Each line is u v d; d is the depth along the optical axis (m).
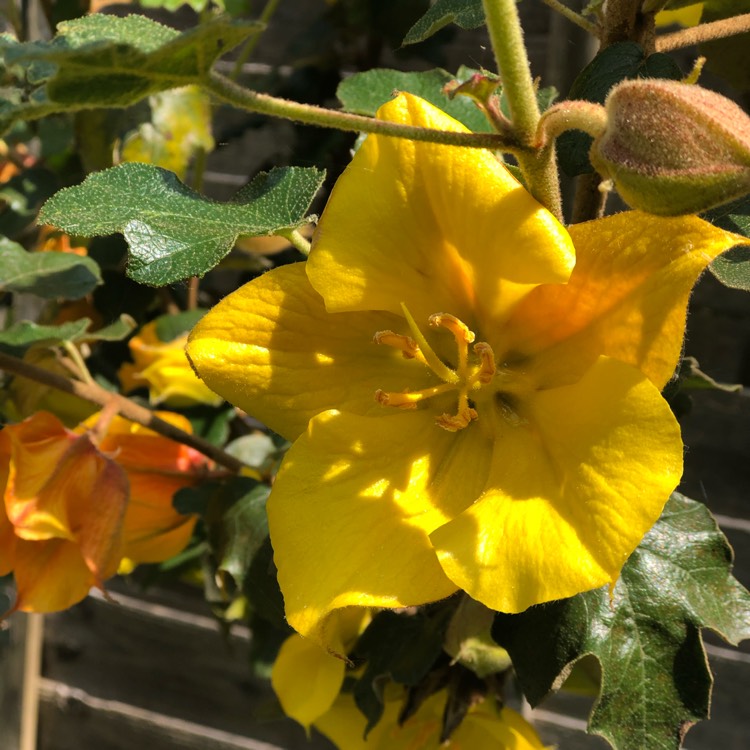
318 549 0.10
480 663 0.14
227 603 0.19
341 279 0.10
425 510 0.10
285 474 0.10
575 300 0.10
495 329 0.11
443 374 0.11
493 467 0.10
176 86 0.08
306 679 0.16
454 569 0.09
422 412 0.11
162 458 0.17
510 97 0.09
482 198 0.09
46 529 0.14
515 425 0.11
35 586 0.14
